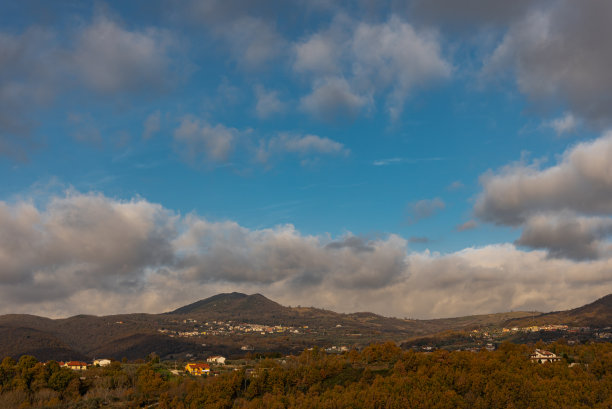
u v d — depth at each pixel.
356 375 190.00
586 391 147.38
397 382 162.50
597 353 194.50
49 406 171.38
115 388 198.75
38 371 198.12
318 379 189.88
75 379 199.00
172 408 169.50
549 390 148.62
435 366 173.38
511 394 147.88
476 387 154.50
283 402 165.50
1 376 193.38
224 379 187.75
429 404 146.25
